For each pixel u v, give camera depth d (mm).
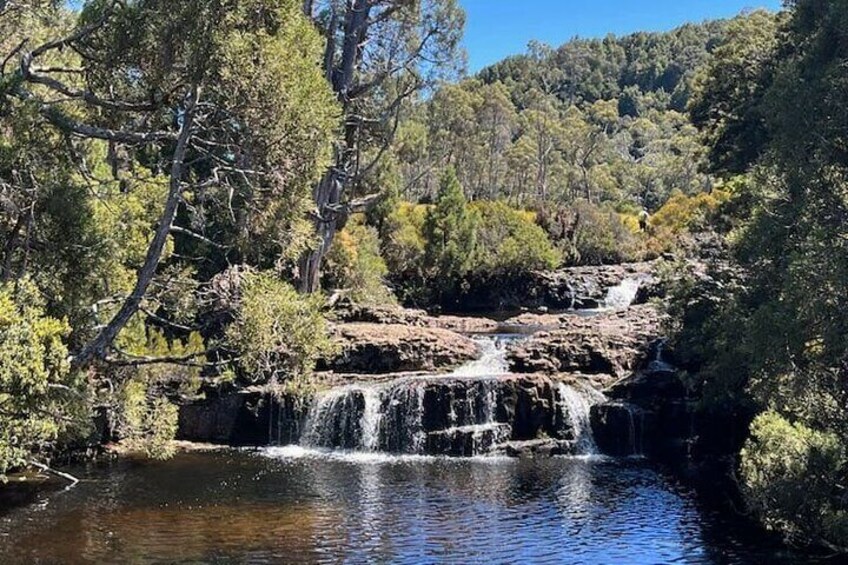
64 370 11516
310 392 22312
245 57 13359
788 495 14367
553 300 53875
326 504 17938
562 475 21641
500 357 29922
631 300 53344
